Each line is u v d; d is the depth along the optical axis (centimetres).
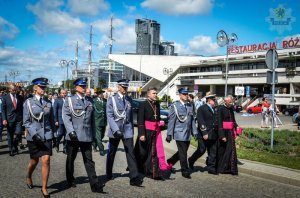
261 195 661
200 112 839
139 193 637
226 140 853
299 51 5475
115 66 11669
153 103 778
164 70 9031
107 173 745
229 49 6925
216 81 7188
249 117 3738
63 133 1134
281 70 5750
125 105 730
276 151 1156
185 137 795
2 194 601
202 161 1014
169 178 782
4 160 948
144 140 753
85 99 668
